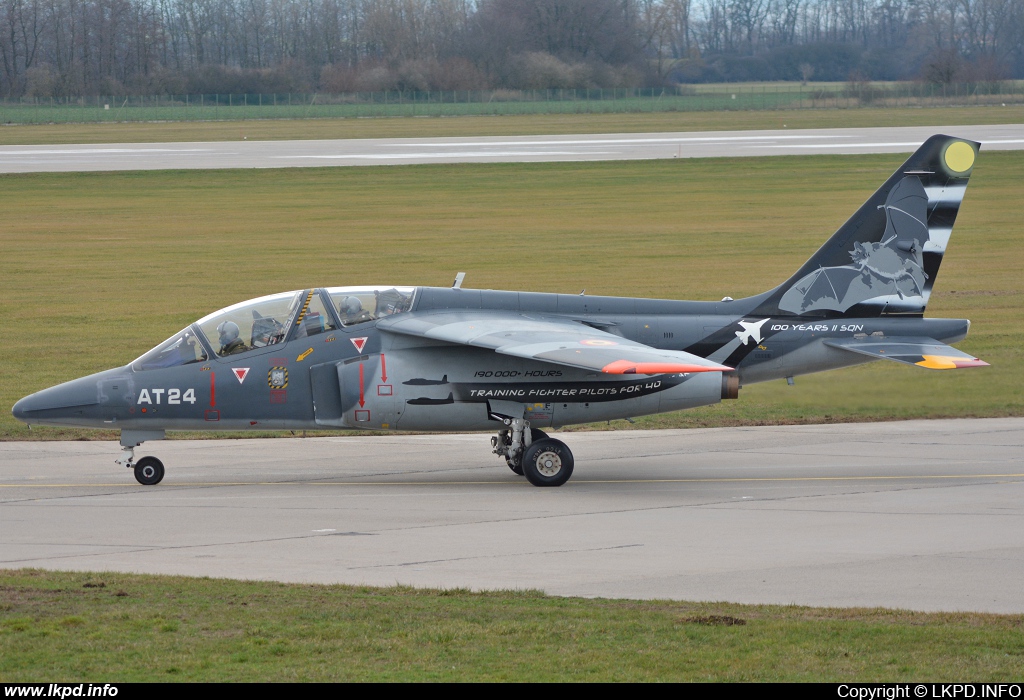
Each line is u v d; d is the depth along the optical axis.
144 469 64.12
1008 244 171.50
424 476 66.88
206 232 189.25
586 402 65.31
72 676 33.91
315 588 43.28
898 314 70.75
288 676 33.91
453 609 40.50
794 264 156.00
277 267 157.12
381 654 35.88
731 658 35.50
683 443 76.75
